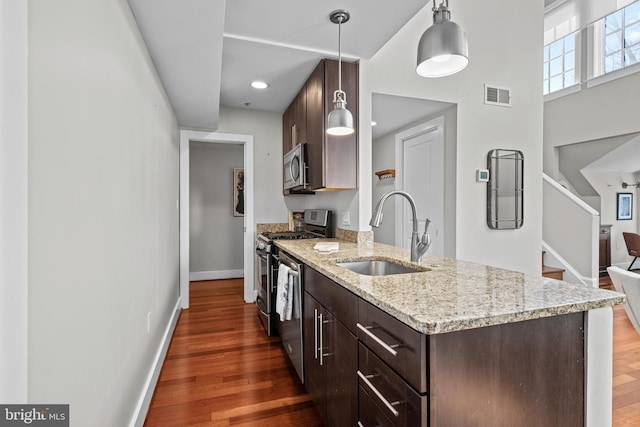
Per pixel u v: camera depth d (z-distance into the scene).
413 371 0.87
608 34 4.55
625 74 4.25
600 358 1.04
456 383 0.87
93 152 1.06
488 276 1.37
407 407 0.90
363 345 1.17
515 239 3.15
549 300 1.02
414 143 3.56
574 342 1.03
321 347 1.65
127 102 1.45
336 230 3.05
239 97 3.34
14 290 0.63
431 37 1.33
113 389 1.25
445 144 3.06
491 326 0.91
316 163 2.61
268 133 3.90
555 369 1.00
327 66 2.48
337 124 2.02
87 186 1.01
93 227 1.06
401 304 0.97
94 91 1.07
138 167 1.65
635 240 5.02
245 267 3.85
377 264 1.97
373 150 4.43
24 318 0.66
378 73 2.62
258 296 3.36
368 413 1.14
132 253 1.52
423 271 1.61
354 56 2.47
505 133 3.10
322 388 1.63
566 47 5.04
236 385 2.06
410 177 3.64
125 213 1.41
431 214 3.29
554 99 5.19
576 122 4.88
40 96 0.76
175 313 3.19
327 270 1.51
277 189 3.94
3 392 0.61
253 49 2.31
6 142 0.61
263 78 2.84
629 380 2.08
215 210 5.12
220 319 3.27
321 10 1.87
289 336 2.28
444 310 0.92
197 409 1.81
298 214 3.90
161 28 1.68
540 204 3.25
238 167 5.21
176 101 2.80
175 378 2.14
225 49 2.31
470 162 2.97
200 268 5.06
